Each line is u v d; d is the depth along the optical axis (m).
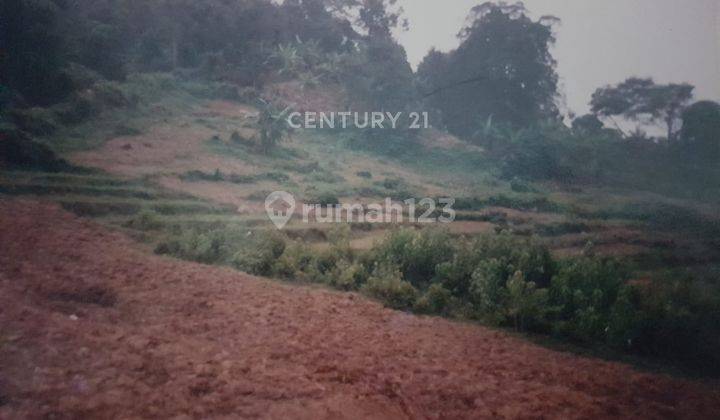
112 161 18.11
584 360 8.30
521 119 28.50
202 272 10.85
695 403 6.91
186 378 5.30
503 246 11.94
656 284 10.65
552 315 9.82
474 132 28.66
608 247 14.48
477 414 5.58
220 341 6.86
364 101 29.34
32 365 5.03
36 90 21.84
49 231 11.45
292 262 11.93
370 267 12.30
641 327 8.98
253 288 10.23
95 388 4.77
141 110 24.48
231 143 23.48
